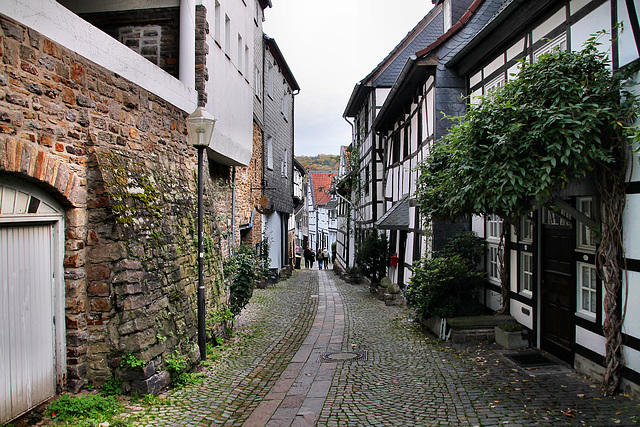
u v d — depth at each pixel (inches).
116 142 206.1
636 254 190.5
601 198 205.3
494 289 343.9
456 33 399.2
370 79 722.2
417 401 198.4
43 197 168.9
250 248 424.2
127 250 188.7
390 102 532.7
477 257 364.5
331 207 1728.6
